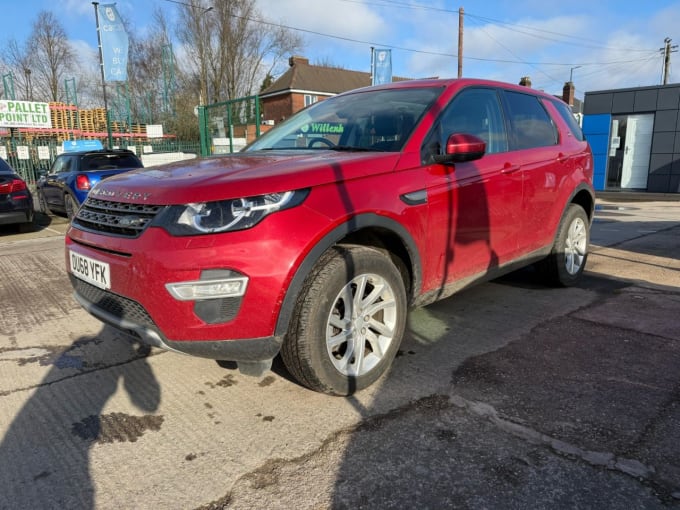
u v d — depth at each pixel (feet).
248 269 7.61
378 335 9.62
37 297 15.97
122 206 8.68
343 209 8.46
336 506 6.50
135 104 140.77
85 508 6.55
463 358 10.77
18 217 28.19
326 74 144.25
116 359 11.09
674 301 14.56
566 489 6.70
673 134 54.19
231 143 44.98
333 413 8.70
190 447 7.83
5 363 10.94
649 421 8.26
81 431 8.32
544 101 14.93
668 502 6.44
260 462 7.43
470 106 11.91
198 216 7.70
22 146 63.21
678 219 34.42
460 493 6.68
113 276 8.36
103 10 59.31
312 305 8.21
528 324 12.75
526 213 13.05
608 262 19.92
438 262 10.50
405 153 9.98
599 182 59.82
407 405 8.89
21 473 7.26
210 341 7.81
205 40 131.95
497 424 8.25
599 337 11.84
